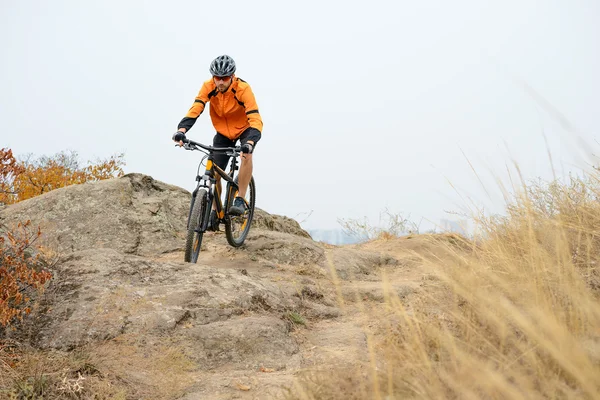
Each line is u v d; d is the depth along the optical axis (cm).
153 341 341
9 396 256
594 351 190
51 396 263
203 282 425
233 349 343
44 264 414
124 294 388
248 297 418
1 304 324
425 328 248
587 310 204
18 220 646
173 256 644
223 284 428
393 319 339
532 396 168
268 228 850
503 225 339
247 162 577
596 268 296
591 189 349
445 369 204
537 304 213
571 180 357
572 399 165
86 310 365
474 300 243
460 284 264
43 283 362
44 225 643
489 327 228
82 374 287
